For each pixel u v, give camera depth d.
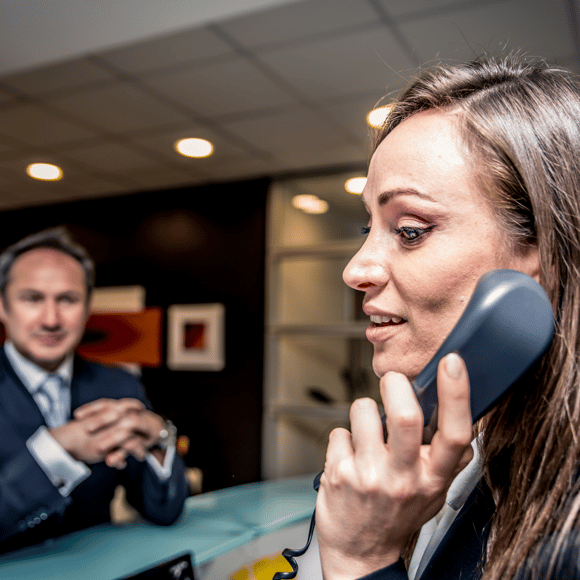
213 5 2.02
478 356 0.35
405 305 0.41
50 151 3.69
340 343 4.27
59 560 1.09
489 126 0.40
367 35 2.19
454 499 0.47
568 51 2.22
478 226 0.39
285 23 2.12
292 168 4.06
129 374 1.90
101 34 2.25
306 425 4.32
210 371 4.39
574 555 0.32
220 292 4.42
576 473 0.36
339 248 4.00
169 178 4.36
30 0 2.03
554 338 0.40
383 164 0.42
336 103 2.86
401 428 0.35
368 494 0.36
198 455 4.30
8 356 1.67
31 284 1.67
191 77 2.60
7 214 5.43
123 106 2.95
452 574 0.42
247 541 1.24
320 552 0.39
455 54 2.27
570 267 0.40
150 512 1.35
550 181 0.40
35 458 1.22
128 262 4.82
